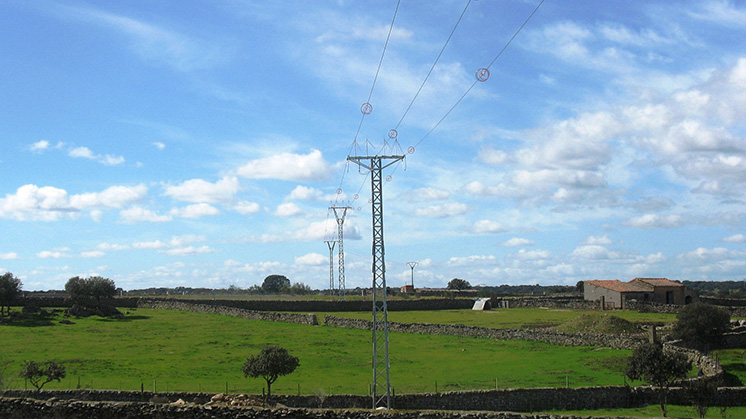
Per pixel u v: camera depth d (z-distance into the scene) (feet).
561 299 540.93
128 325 352.08
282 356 178.29
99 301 408.26
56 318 363.56
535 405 180.65
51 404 120.88
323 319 408.26
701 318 276.00
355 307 486.79
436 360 257.34
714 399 186.70
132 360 243.19
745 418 169.17
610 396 185.57
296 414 118.62
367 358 261.24
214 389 187.52
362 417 118.52
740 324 336.70
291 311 464.24
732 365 243.60
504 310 492.13
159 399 153.17
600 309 481.87
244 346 287.48
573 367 237.66
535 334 311.27
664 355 191.11
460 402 174.91
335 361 252.83
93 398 158.10
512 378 215.31
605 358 253.85
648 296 484.74
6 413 121.19
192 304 435.53
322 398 166.71
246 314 403.34
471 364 247.09
